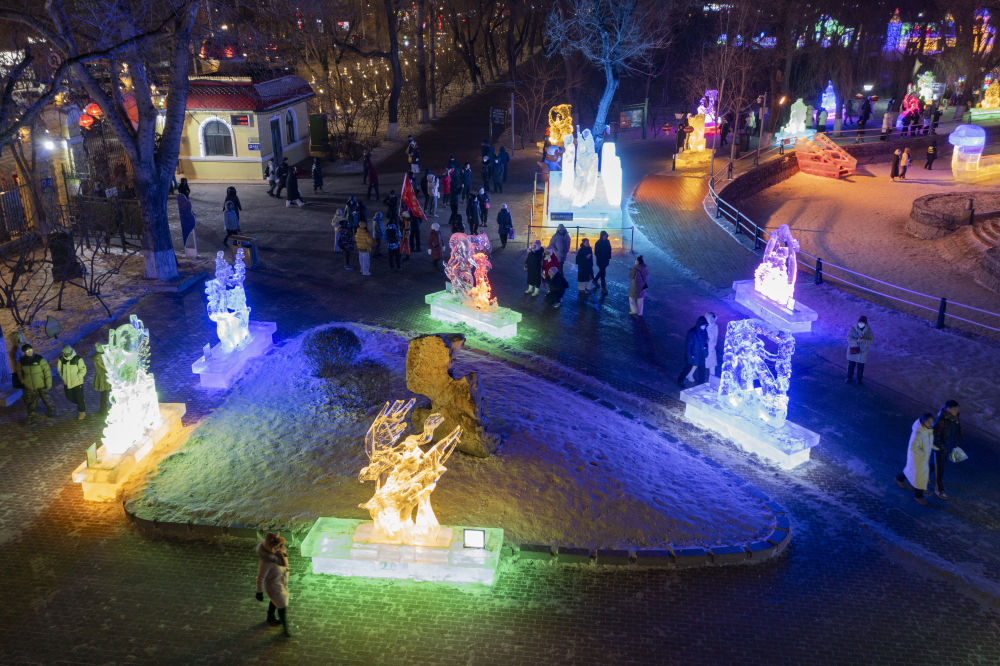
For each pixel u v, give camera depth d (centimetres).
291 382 1606
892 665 938
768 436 1438
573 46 4300
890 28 5791
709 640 970
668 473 1320
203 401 1559
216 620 990
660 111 5628
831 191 3812
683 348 1908
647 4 4559
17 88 2452
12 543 1137
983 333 2100
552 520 1172
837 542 1186
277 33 3588
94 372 1702
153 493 1236
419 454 1091
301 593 1038
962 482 1371
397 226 2445
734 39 4931
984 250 2714
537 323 2031
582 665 924
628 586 1062
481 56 7362
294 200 3109
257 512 1186
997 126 4878
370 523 1126
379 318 2045
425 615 1002
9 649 935
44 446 1405
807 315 1994
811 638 979
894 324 2033
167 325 1978
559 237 2220
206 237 2736
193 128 3469
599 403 1581
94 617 992
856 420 1579
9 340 1833
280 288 2258
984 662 948
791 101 5275
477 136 4584
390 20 4247
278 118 3672
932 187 3834
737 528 1175
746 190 3662
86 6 1995
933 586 1090
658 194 3353
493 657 934
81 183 2712
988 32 5294
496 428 1409
